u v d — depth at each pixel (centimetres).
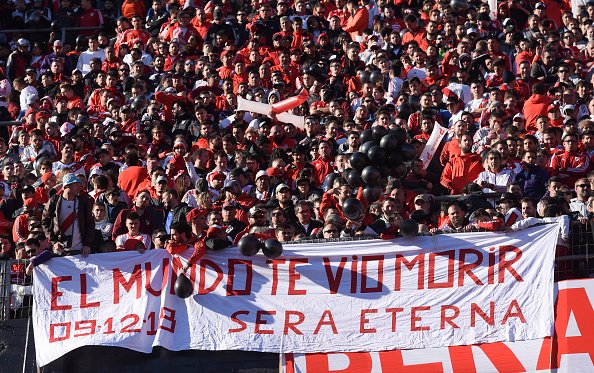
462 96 5816
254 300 3919
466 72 5988
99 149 5516
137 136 5669
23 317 4047
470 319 3812
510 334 3775
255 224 4356
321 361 3853
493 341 3781
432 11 6650
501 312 3800
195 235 4472
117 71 6341
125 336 3928
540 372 3744
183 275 3888
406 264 3881
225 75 6322
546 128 5238
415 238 3891
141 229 4600
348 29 6756
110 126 5841
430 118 5300
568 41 6438
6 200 5069
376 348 3834
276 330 3884
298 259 3919
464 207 4466
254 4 7056
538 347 3762
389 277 3881
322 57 6381
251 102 5384
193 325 3925
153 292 3966
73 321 3962
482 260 3847
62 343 3944
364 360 3838
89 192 5191
